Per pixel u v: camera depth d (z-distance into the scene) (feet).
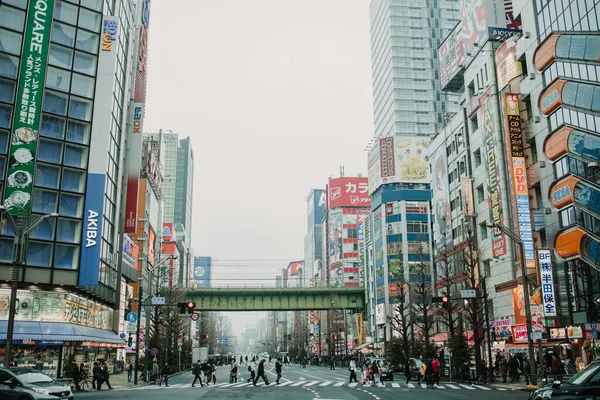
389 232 320.70
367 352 302.45
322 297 308.19
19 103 136.05
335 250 464.24
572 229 133.28
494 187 168.96
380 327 310.65
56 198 139.03
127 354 236.43
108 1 165.48
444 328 228.63
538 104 149.07
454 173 221.25
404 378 160.56
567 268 136.26
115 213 177.17
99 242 142.92
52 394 63.52
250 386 127.24
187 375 206.49
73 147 144.46
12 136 134.21
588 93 128.16
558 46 139.74
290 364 411.75
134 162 197.36
